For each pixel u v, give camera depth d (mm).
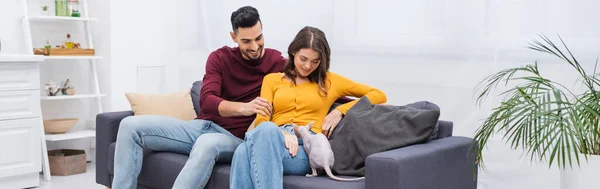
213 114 3102
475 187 2945
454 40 3404
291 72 2969
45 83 4445
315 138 2680
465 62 3381
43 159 4133
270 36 4172
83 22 4648
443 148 2639
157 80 4684
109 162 3275
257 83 3127
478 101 3344
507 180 3287
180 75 4629
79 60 4680
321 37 2863
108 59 4559
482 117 3334
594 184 2523
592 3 2965
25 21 4215
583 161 2539
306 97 2916
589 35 2984
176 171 2900
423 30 3521
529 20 3156
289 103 2922
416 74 3566
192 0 4531
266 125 2615
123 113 3393
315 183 2520
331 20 3871
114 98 4578
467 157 2828
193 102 3486
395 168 2328
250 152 2592
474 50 3342
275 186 2529
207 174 2746
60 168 4281
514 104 2502
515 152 3246
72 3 4410
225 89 3113
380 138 2691
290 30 4066
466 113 3396
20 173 3902
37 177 3996
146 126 2971
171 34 4641
